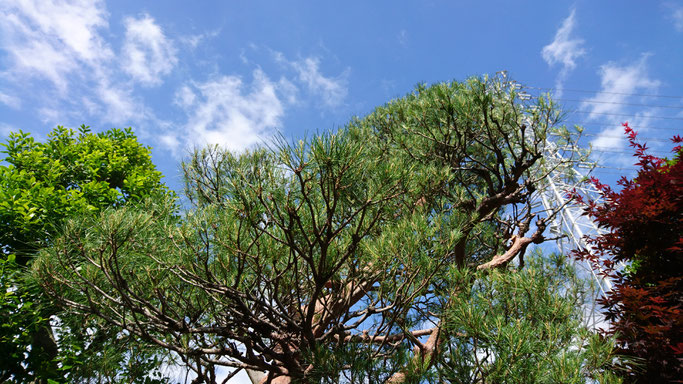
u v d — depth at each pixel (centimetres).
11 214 371
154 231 260
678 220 251
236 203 235
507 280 254
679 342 218
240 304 250
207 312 279
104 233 234
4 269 339
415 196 306
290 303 287
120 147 561
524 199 418
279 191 224
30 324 340
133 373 314
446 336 251
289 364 272
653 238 262
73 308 281
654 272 265
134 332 257
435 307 311
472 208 389
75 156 501
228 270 264
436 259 260
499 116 411
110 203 450
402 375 222
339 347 253
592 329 246
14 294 338
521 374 193
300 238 255
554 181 459
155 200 292
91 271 258
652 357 223
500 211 498
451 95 418
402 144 412
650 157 287
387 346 331
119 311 273
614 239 282
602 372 201
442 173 328
